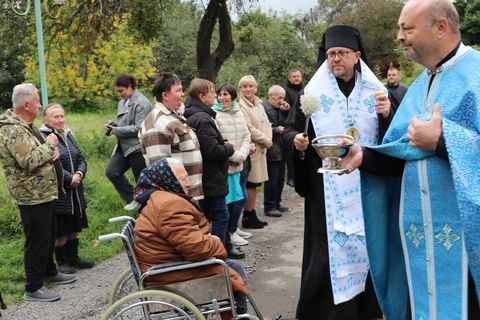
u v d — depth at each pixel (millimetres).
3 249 5633
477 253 2076
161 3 12250
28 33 12648
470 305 2309
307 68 19688
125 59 22594
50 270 4902
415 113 2371
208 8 12203
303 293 3512
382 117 3367
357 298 3529
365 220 2766
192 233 3070
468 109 2146
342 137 2494
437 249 2318
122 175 6688
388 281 2842
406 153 2369
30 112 4395
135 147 6324
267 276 4973
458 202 2031
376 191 2746
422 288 2406
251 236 6281
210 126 4859
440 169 2268
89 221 6480
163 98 4469
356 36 3363
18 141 4234
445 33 2227
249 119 6535
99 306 4387
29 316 4242
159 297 3125
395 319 2848
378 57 29734
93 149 10023
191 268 3152
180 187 3230
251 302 3344
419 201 2350
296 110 3480
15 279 5016
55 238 4965
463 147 2055
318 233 3465
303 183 3473
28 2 6648
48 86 22344
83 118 19578
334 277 3352
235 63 19203
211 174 4961
